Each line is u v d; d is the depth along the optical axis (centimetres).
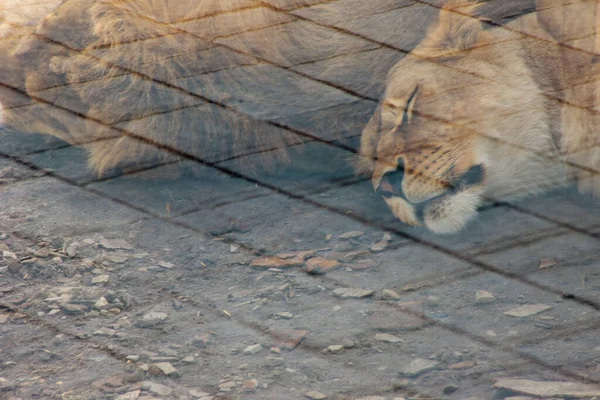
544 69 816
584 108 815
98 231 835
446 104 815
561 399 522
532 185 842
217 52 903
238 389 566
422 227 816
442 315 657
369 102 906
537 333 617
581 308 648
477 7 824
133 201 904
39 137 1048
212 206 891
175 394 563
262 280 737
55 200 906
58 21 948
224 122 928
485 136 814
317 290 712
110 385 578
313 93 909
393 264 753
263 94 917
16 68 986
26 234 830
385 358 599
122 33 915
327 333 639
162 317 674
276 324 657
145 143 932
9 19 1020
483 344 608
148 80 913
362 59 885
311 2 881
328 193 912
